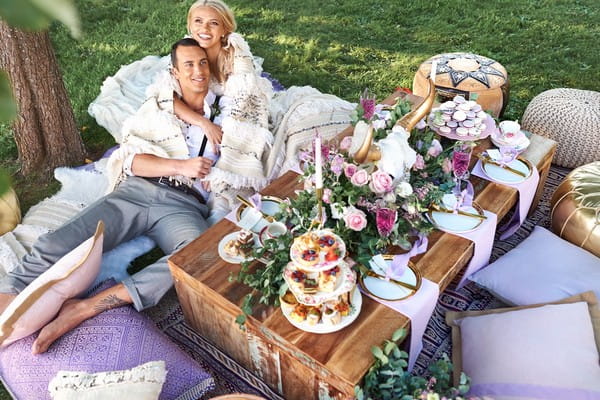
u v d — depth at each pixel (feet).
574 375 6.82
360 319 6.84
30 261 8.59
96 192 11.71
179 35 18.74
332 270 6.29
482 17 20.07
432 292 7.22
